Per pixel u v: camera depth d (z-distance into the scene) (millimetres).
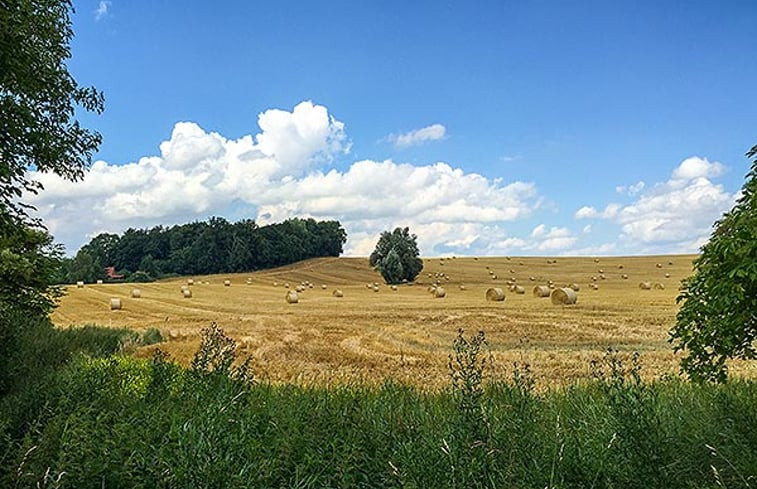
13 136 8891
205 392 5906
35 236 11086
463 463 4102
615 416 4887
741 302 4973
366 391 6961
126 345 16984
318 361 15664
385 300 44000
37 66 9164
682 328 5637
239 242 87188
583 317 27141
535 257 89375
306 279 75312
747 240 4848
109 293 49469
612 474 4242
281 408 5766
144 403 5871
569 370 13133
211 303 41688
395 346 19125
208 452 4031
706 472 4414
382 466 4344
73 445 3904
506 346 18547
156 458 3959
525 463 4426
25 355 9734
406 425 5199
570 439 4871
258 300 45000
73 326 20547
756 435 4805
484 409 5367
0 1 7371
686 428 5234
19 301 10477
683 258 78812
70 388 5898
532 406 5750
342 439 4770
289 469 4355
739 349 5320
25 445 4031
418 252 72688
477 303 38156
